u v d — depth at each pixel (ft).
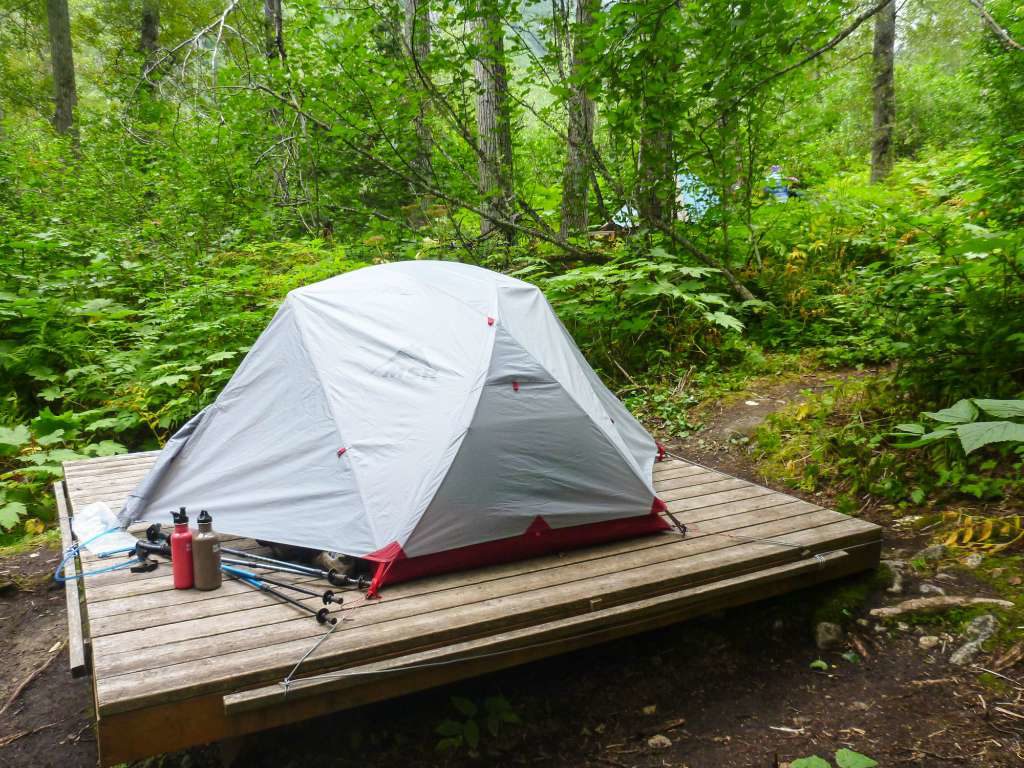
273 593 9.06
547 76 22.25
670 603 9.39
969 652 9.47
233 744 8.32
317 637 8.03
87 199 31.63
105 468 14.97
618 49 19.25
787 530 11.35
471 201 25.82
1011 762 7.65
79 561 11.05
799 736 8.53
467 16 21.22
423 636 8.09
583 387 11.71
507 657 8.43
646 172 22.08
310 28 24.07
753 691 9.46
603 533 10.91
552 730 8.91
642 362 22.61
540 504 10.34
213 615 8.55
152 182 32.94
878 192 29.14
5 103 64.23
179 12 55.52
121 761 6.82
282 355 11.59
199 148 30.78
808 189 26.12
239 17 35.14
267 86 24.98
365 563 9.73
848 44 39.52
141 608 8.71
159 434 19.71
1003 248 13.41
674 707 9.23
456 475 9.74
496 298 11.59
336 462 10.26
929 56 51.16
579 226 24.91
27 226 25.25
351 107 23.90
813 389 19.17
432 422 10.10
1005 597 10.21
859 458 14.64
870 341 20.89
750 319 23.70
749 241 24.81
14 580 12.94
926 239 20.11
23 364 19.53
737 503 12.70
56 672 10.43
